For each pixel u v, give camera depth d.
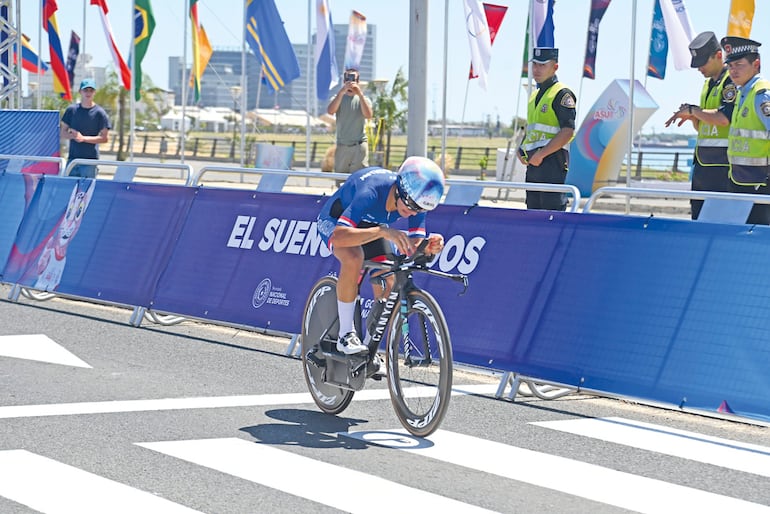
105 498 4.71
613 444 5.86
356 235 5.83
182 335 9.11
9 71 19.00
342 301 6.08
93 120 15.30
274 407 6.57
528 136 9.93
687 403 6.19
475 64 19.70
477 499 4.80
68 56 29.20
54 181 11.23
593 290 6.84
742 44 8.88
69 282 10.50
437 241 5.75
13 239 11.39
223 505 4.64
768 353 6.00
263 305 8.76
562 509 4.68
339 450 5.61
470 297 7.48
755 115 8.96
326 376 6.33
